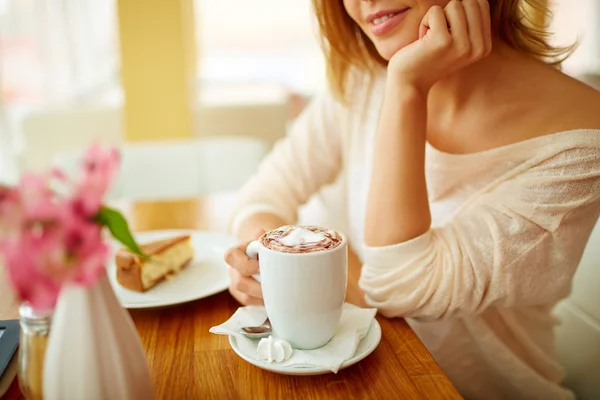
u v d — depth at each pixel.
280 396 0.60
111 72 3.27
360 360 0.65
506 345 0.93
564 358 1.02
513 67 0.89
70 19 3.11
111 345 0.50
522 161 0.85
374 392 0.60
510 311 0.91
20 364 0.54
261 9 4.62
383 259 0.77
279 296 0.63
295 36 4.69
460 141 0.92
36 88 3.13
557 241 0.77
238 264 0.74
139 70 2.36
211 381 0.62
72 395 0.50
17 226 0.43
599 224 0.95
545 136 0.82
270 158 1.20
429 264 0.75
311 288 0.62
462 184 0.92
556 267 0.78
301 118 1.23
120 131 2.38
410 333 0.72
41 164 2.26
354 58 1.04
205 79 3.78
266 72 4.03
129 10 2.30
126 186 1.56
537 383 0.91
